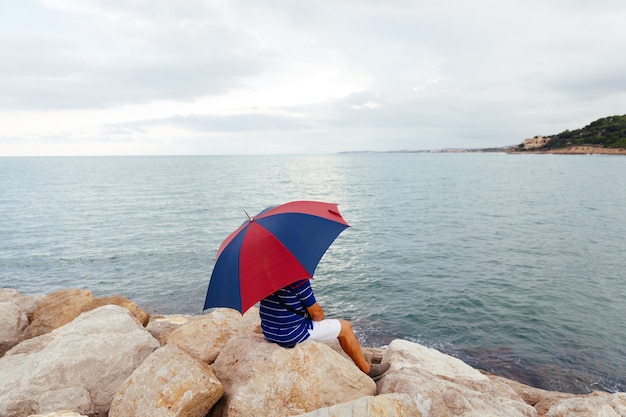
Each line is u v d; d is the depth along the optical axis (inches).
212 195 2186.3
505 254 858.1
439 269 753.6
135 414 162.7
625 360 437.4
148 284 709.9
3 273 778.2
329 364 180.9
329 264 794.2
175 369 173.6
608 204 1653.5
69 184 3051.2
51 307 377.4
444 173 4313.5
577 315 544.4
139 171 5285.4
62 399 193.8
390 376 199.6
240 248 156.4
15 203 1846.7
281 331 177.2
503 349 463.2
